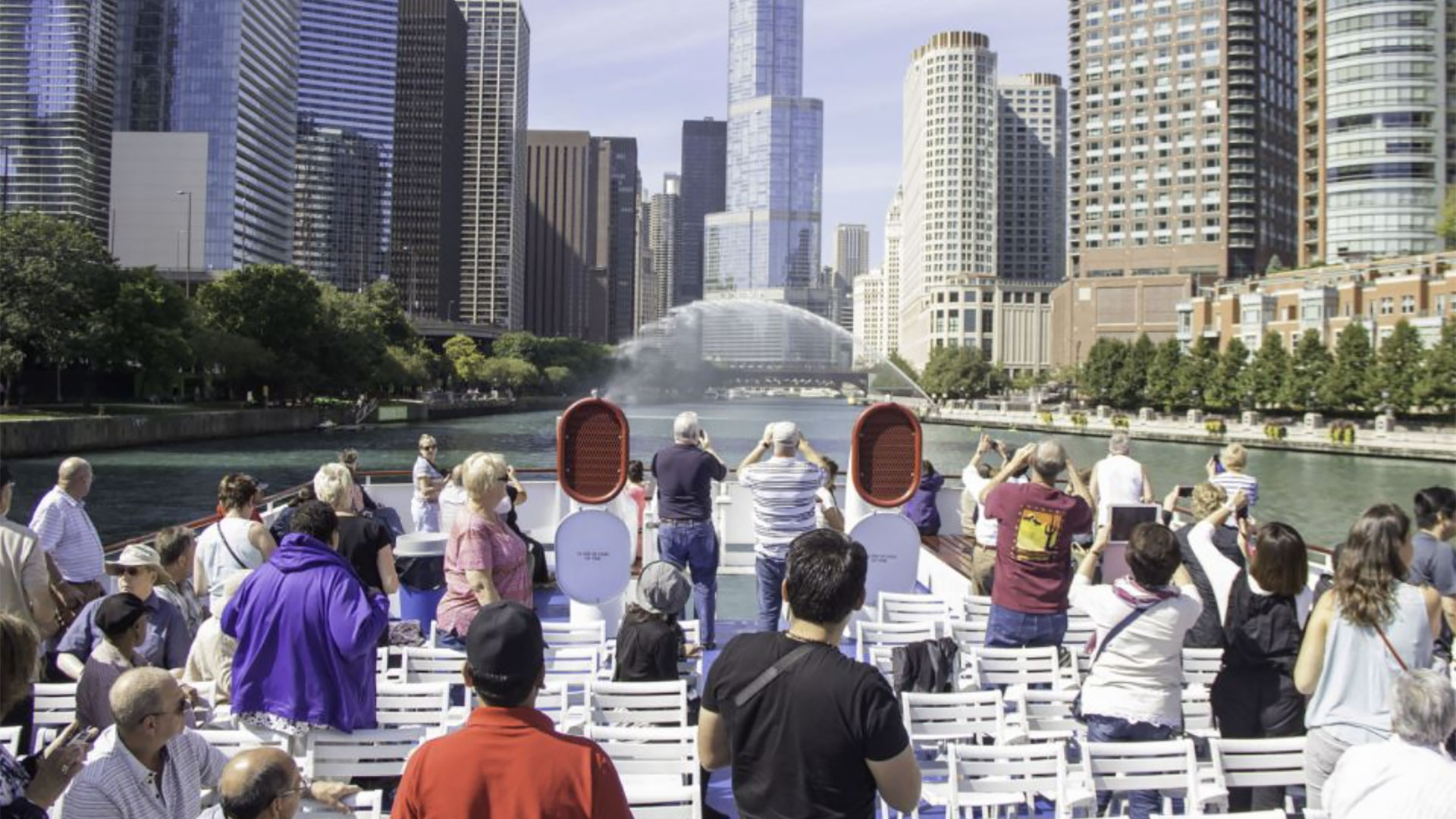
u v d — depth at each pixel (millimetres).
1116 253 177500
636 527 13344
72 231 71500
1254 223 169375
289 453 73500
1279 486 62750
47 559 8703
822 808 4082
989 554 11531
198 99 162500
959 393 176000
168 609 7676
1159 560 6344
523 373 175500
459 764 3686
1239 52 168375
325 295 113625
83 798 4730
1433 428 86250
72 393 87438
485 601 7555
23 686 4625
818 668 4145
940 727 6973
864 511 11789
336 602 6000
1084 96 180625
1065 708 7359
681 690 6793
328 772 5973
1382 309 111125
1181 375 121125
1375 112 134500
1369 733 5535
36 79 149000
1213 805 7000
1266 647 6527
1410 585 5750
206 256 158375
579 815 3670
